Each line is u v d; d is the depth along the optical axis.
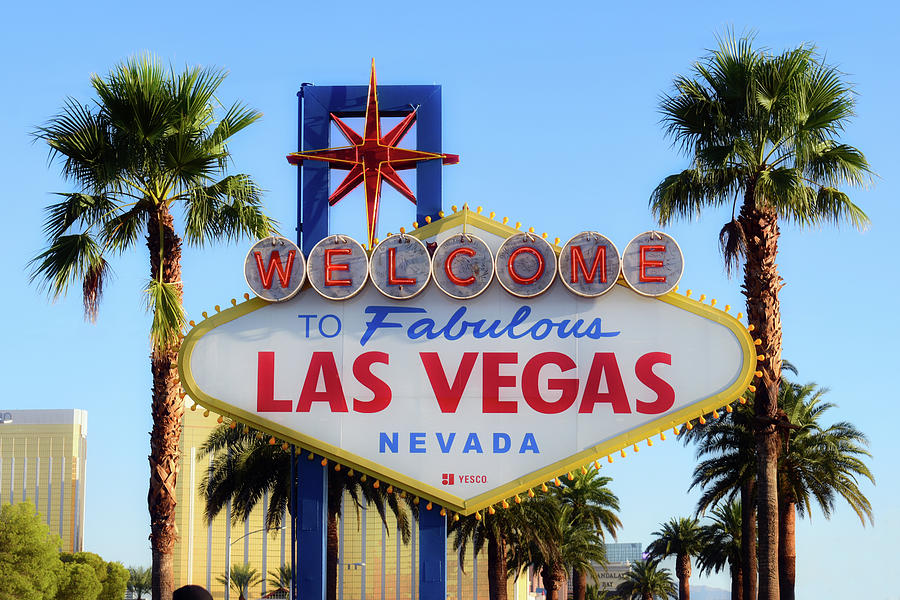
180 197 26.81
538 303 24.00
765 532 28.52
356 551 184.00
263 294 24.20
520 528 54.22
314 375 24.06
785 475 48.50
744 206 28.89
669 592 126.06
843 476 49.16
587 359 23.62
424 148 25.73
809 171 29.34
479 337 23.95
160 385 24.92
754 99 28.19
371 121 25.83
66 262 25.84
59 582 124.31
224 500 47.12
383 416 23.78
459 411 23.70
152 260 25.86
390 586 182.25
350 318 24.25
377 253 24.22
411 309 24.22
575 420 23.44
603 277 23.66
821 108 28.48
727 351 23.33
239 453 47.00
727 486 51.00
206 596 21.86
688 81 29.64
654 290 23.48
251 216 27.03
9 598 93.62
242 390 24.08
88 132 25.67
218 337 24.30
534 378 23.67
